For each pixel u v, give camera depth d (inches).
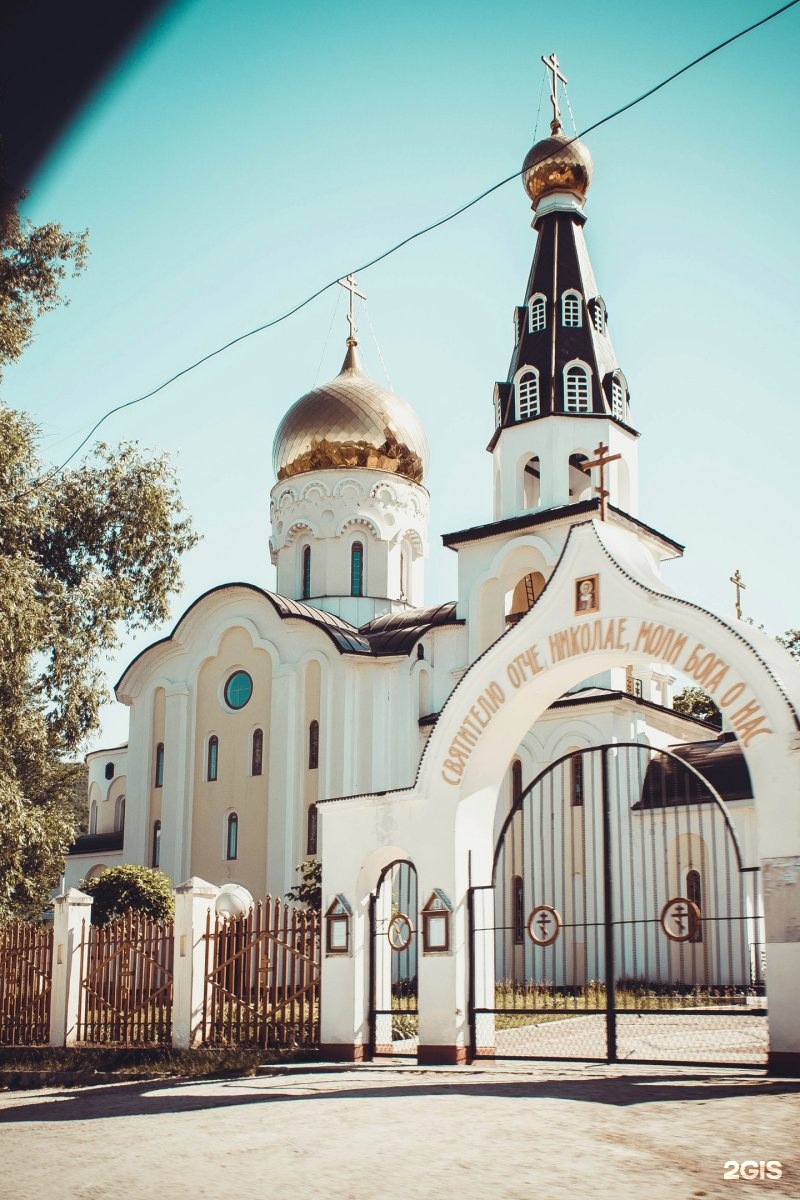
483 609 1419.8
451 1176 353.4
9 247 1110.4
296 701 1492.4
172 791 1576.0
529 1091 495.8
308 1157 393.4
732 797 1216.8
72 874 1752.0
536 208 1507.1
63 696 1163.3
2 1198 368.5
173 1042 740.7
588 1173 344.8
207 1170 386.3
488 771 663.8
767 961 519.5
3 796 1036.5
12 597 1034.7
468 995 637.9
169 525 1302.9
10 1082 753.6
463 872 650.2
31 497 1163.3
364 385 1744.6
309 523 1689.2
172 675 1636.3
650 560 637.9
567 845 1296.8
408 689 1480.1
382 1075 594.9
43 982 836.0
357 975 674.2
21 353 1123.3
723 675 554.6
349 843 691.4
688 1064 551.2
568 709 1336.1
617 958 1227.2
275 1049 697.0
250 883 1489.9
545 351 1423.5
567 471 1385.3
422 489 1754.4
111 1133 471.8
